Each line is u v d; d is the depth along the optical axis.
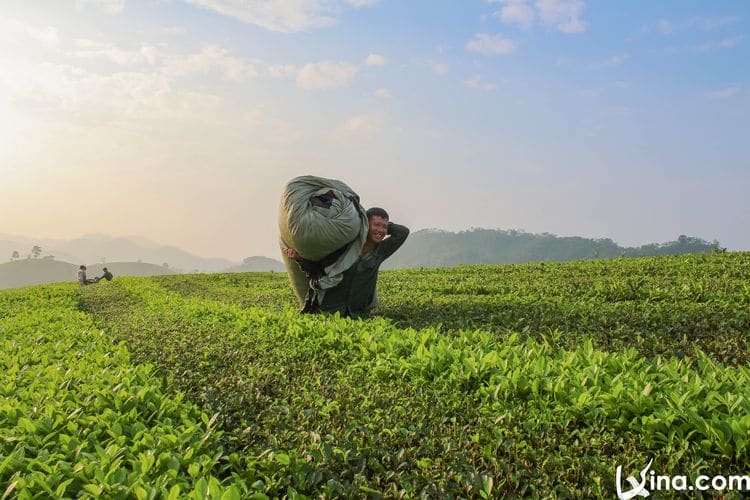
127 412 2.21
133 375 2.71
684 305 4.27
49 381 2.65
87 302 8.38
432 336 3.13
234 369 3.14
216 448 1.96
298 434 2.12
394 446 2.03
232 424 2.34
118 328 4.84
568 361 2.46
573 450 1.87
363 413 2.29
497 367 2.50
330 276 4.25
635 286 5.10
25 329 4.56
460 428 2.11
